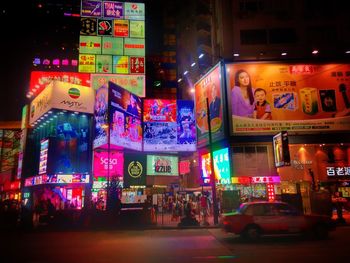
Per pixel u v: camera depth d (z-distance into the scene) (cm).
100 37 4741
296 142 2978
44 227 2247
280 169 2952
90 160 3225
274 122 3003
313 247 1228
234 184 3022
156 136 3784
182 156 4541
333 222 1464
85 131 3294
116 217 2297
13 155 4850
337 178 2962
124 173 3503
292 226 1427
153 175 3688
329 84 3069
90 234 1930
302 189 2948
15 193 4109
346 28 4056
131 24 4897
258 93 3064
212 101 3334
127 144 3394
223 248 1265
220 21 4272
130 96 3578
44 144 3141
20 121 4588
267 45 4050
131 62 4706
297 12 4122
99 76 4544
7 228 2219
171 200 3572
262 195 2964
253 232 1425
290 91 3059
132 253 1194
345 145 3038
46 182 2958
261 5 4153
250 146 2997
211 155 2328
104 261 1047
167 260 1037
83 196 3197
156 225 2317
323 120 2998
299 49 4028
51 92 3083
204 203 2352
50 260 1084
